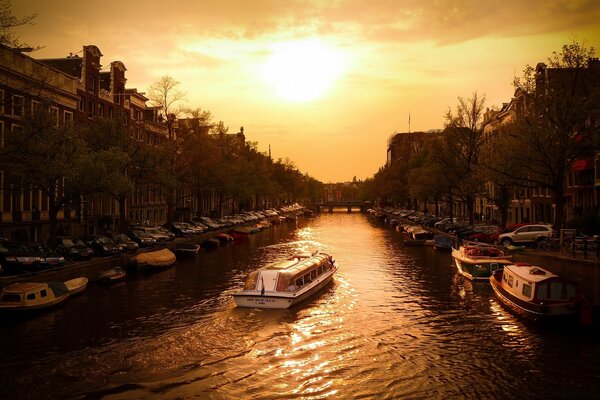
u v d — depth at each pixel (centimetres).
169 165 5788
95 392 1672
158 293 3147
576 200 5047
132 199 6594
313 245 6056
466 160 5756
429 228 6975
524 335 2250
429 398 1638
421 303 2884
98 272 3506
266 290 2802
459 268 3809
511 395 1650
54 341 2175
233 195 8394
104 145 4409
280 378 1800
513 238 3994
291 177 14225
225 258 4859
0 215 3981
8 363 1919
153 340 2197
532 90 3644
